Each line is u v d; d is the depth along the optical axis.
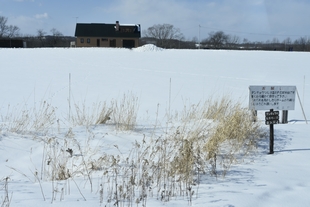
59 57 41.84
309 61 40.31
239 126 6.71
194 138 6.02
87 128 7.30
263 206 3.66
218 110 8.76
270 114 5.93
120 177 4.57
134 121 8.20
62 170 4.70
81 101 15.61
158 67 33.22
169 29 106.69
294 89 8.90
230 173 4.86
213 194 3.97
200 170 4.84
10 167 5.04
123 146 6.28
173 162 4.70
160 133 7.46
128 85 21.30
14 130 7.00
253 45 99.50
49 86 20.36
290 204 3.72
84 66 32.66
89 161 5.21
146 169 4.58
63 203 3.59
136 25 81.75
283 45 97.19
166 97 17.09
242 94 18.44
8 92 17.91
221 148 6.23
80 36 78.31
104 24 80.94
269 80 25.03
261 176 4.71
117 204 3.45
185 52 53.66
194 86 21.42
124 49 58.50
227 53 51.81
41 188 3.98
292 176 4.71
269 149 6.27
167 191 3.93
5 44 69.88
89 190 4.10
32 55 43.84
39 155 5.66
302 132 7.81
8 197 3.73
